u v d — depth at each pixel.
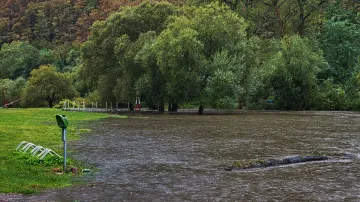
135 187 11.88
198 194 11.08
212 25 52.56
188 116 46.22
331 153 18.02
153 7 64.62
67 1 175.00
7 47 143.75
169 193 11.20
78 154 17.89
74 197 10.74
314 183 12.41
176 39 49.69
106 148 19.70
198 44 49.94
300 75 65.00
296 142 21.95
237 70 50.88
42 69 84.06
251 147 19.98
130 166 15.12
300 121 38.22
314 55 66.06
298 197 10.77
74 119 39.81
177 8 67.00
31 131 26.64
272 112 58.19
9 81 101.50
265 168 14.91
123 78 60.31
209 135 25.33
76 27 164.38
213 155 17.55
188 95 51.19
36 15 173.50
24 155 16.27
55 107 74.94
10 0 180.38
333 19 83.69
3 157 15.98
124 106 73.31
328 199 10.56
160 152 18.44
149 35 58.59
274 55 68.94
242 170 14.51
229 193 11.18
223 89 48.84
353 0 95.12
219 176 13.43
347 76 76.81
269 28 84.44
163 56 50.62
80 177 13.21
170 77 51.44
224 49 52.06
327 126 32.34
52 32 168.25
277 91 66.44
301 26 82.19
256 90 58.16
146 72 56.56
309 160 16.50
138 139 23.23
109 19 66.50
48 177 12.88
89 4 170.38
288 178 13.15
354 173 13.95
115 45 61.16
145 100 63.75
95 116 44.78
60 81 82.81
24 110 58.88
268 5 83.12
